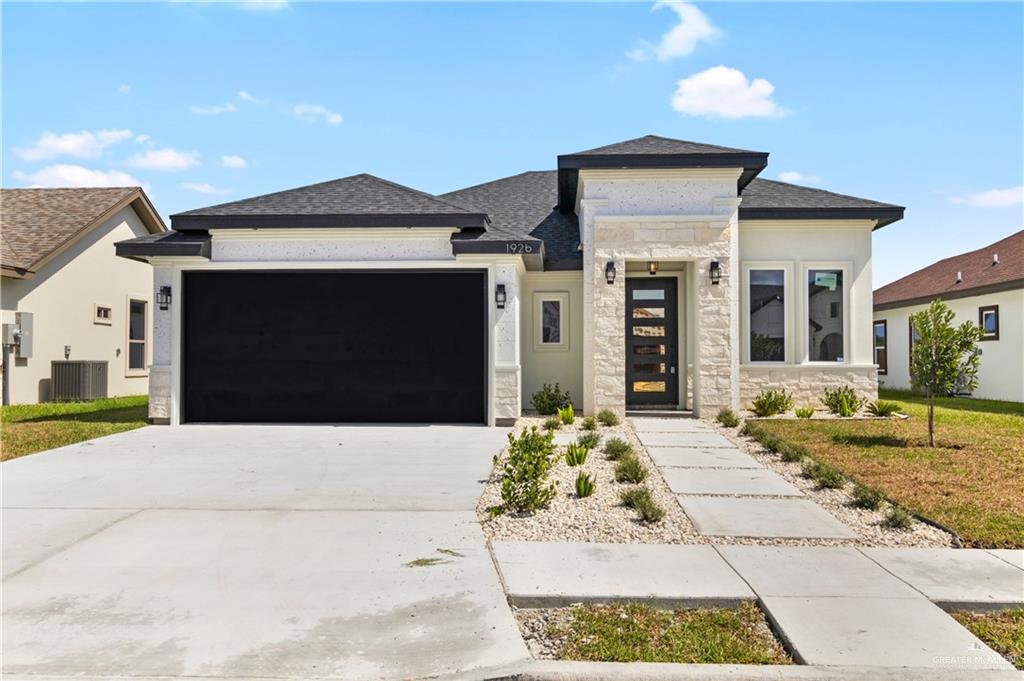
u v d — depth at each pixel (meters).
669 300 14.56
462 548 5.13
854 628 3.70
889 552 5.03
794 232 14.01
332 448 9.51
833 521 5.87
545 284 14.51
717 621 3.89
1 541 5.26
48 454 8.99
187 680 3.23
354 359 11.98
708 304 12.93
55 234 17.23
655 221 12.95
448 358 11.96
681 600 4.12
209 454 9.02
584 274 13.16
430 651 3.51
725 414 12.10
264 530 5.59
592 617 3.93
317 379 11.98
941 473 7.55
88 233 18.14
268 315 11.98
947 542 5.27
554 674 3.28
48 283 16.84
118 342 19.47
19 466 8.19
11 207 18.94
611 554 4.98
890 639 3.57
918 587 4.30
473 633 3.71
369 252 11.73
